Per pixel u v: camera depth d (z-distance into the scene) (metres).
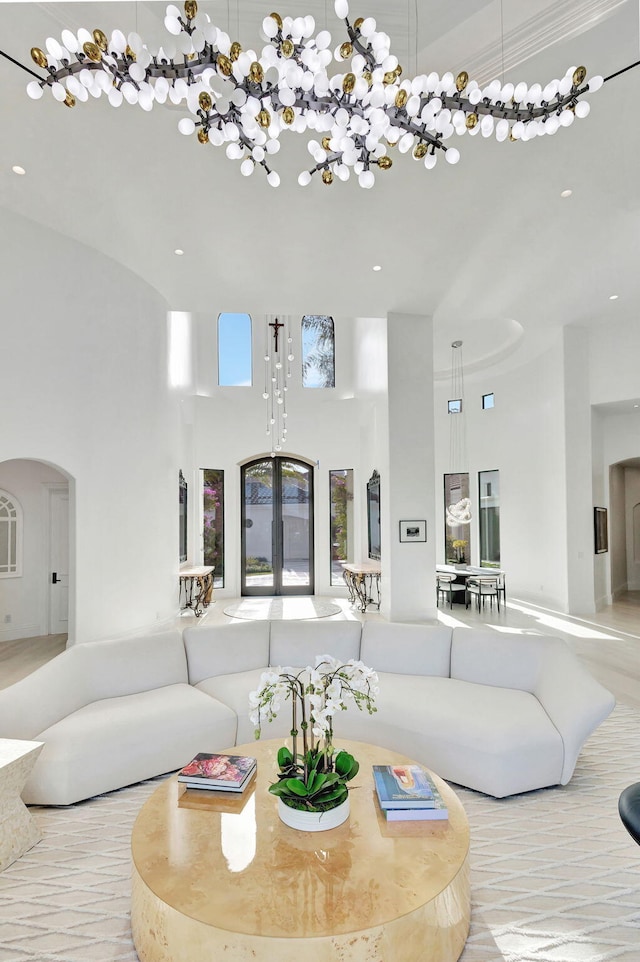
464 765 2.92
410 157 4.04
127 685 3.52
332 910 1.60
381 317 7.43
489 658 3.63
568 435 8.18
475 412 10.66
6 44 3.13
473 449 10.69
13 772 2.40
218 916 1.57
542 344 8.77
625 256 5.70
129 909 2.09
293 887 1.69
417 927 1.62
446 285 6.39
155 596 6.77
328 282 6.30
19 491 6.59
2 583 6.45
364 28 2.02
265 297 6.78
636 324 7.70
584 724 2.89
